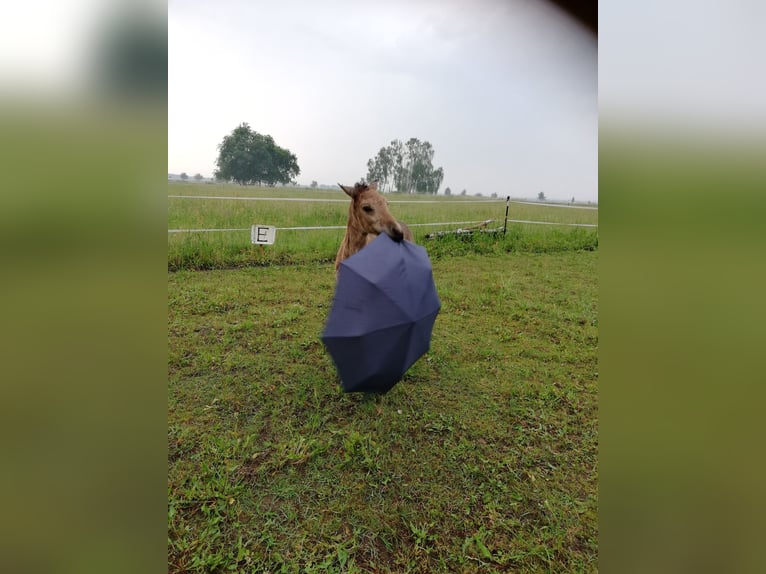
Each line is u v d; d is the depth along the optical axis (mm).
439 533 2285
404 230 3629
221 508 2350
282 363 3678
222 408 3127
